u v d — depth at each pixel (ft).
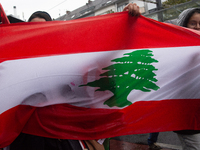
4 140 4.03
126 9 5.05
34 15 5.86
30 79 4.26
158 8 32.76
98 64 4.66
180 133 5.31
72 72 4.49
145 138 9.70
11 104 4.11
